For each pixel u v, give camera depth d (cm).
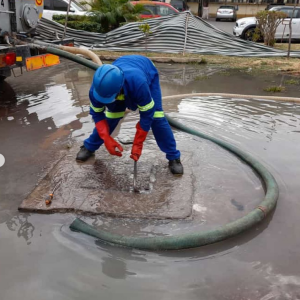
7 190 326
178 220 282
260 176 352
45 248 252
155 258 245
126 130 471
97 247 254
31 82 732
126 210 292
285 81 798
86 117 523
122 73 285
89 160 381
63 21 1249
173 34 1143
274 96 660
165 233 268
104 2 1338
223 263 242
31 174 355
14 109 556
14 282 222
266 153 407
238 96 646
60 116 527
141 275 230
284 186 338
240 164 379
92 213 289
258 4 3139
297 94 680
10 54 534
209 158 390
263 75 864
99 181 336
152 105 299
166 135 343
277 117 537
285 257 248
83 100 608
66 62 970
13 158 389
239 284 224
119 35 1170
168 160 381
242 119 523
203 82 778
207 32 1152
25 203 299
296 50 1210
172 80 794
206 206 302
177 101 611
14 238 262
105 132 313
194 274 231
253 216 277
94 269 234
